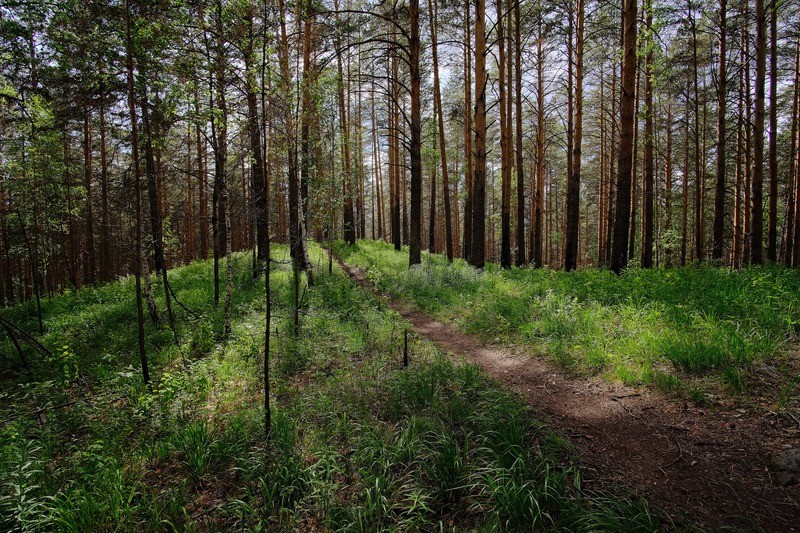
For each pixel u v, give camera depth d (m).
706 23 14.54
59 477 3.92
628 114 10.30
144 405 5.04
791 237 14.40
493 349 6.89
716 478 3.09
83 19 6.55
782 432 3.40
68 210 13.39
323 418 4.62
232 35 6.36
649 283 7.82
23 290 21.06
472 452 3.65
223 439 4.24
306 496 3.45
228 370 6.22
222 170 8.28
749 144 13.79
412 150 13.73
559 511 2.92
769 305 5.39
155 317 8.83
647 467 3.33
